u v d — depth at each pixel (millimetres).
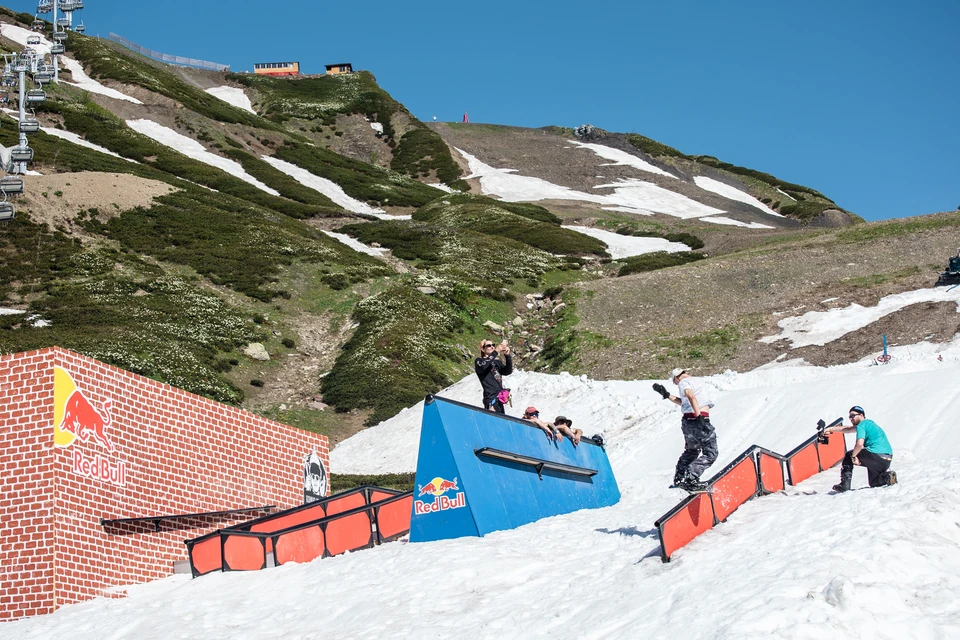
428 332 52562
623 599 9711
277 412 42062
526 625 9602
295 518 16766
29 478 14969
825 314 49156
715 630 8023
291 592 12844
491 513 14258
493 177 118750
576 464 17422
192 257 57875
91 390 15883
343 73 154750
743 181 129125
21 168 38719
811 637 7543
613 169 128625
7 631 13516
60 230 56656
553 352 51688
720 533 11742
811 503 12594
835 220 106250
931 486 11680
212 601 13094
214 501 17984
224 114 108125
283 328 52125
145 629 12242
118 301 48688
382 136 127938
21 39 108375
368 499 17484
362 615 10938
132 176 69188
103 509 15656
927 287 50969
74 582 14820
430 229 78688
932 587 8477
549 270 70688
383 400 43406
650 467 25188
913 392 22562
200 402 18203
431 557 12797
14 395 15273
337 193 96812
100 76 106500
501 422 15625
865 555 9172
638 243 85312
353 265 62875
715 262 64250
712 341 48156
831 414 23453
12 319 44312
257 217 69312
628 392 33938
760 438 24000
